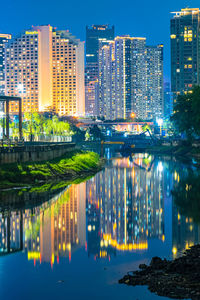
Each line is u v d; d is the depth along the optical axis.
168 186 88.81
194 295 27.53
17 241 44.56
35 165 98.50
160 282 29.91
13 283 32.25
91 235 47.78
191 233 46.69
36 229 50.09
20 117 119.69
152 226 52.03
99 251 40.81
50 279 33.00
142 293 28.59
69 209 63.34
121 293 29.28
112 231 49.66
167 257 37.25
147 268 33.28
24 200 70.00
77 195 77.38
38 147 105.44
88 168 127.06
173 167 138.38
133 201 71.06
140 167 141.25
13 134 168.38
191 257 35.28
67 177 105.69
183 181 96.62
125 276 32.16
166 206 65.06
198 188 83.94
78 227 51.78
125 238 45.94
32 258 38.53
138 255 38.81
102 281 32.03
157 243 43.38
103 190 84.56
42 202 68.56
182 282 29.48
